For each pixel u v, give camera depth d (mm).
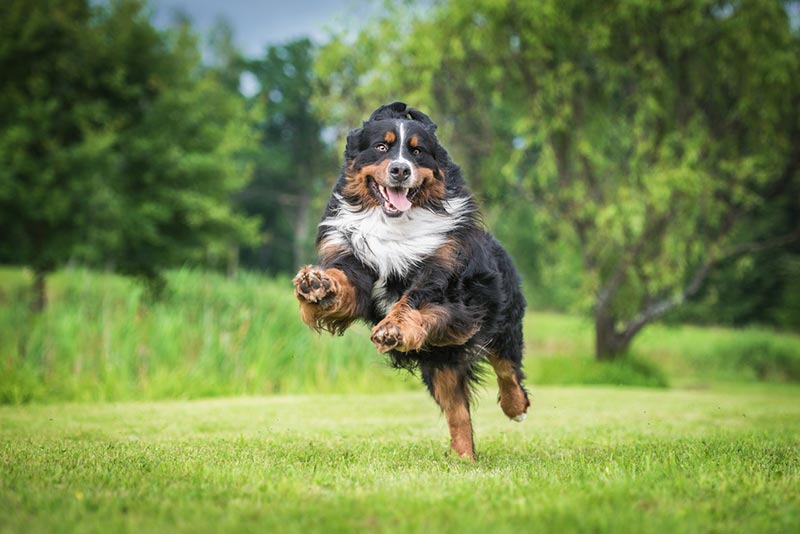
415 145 4777
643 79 14750
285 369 11836
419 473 3889
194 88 18156
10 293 16922
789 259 31016
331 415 7879
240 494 3123
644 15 14219
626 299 16219
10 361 10305
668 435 6168
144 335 11320
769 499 3059
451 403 4871
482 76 15922
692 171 14242
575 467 3973
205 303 12758
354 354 12734
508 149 16375
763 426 7164
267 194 47688
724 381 20109
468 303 4621
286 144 48906
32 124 15539
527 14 14258
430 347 4711
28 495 3029
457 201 4883
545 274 17781
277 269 49375
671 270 15531
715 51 15039
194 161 17297
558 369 15383
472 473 3938
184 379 10672
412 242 4629
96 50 16312
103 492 3146
